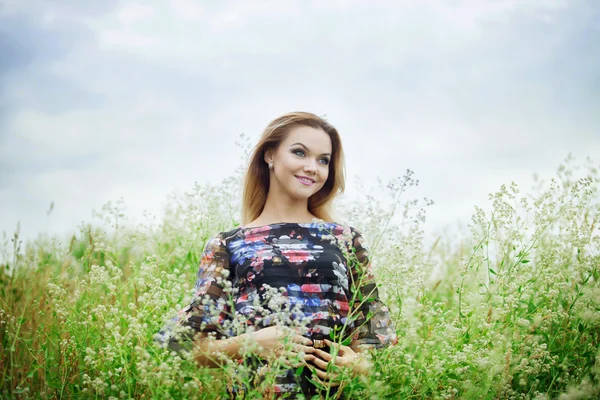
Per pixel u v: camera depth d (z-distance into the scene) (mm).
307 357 2957
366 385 2934
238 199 4738
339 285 3199
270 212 3559
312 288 3148
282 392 3010
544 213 3834
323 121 3596
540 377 3629
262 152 3607
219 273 3256
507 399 3344
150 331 3414
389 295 3783
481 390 3213
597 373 3324
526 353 3484
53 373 3418
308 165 3436
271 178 3574
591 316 3598
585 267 3775
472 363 3234
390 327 3387
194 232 4711
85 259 4375
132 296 4062
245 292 3182
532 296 3775
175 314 3324
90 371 3502
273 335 2924
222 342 3000
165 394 2994
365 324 3352
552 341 3588
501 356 3326
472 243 5238
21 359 3574
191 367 3166
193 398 2980
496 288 3613
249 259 3207
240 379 2797
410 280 3666
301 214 3551
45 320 3830
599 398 3197
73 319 3691
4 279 4449
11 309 3980
